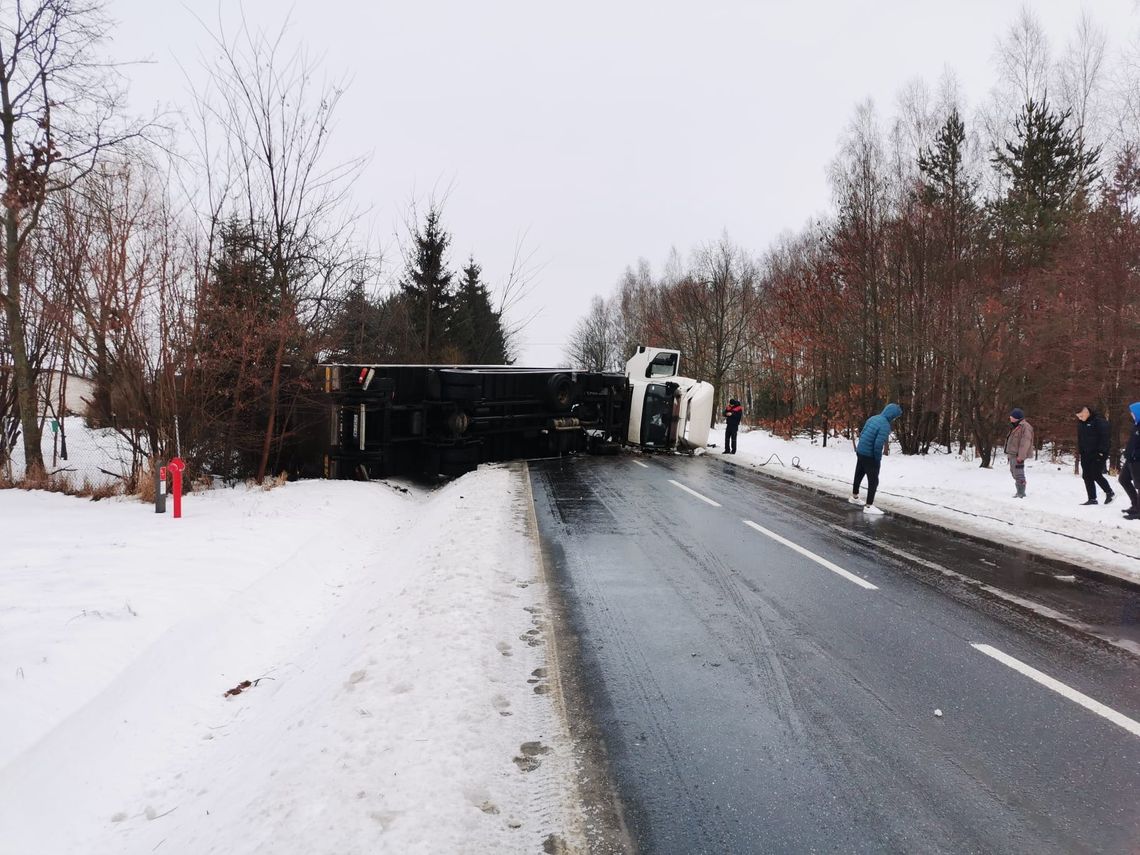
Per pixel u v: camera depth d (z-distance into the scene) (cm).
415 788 328
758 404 4200
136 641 533
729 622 616
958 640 577
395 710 404
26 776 369
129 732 448
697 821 328
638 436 2325
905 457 2234
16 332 1438
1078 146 2447
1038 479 1608
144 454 1267
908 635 588
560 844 303
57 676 461
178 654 543
